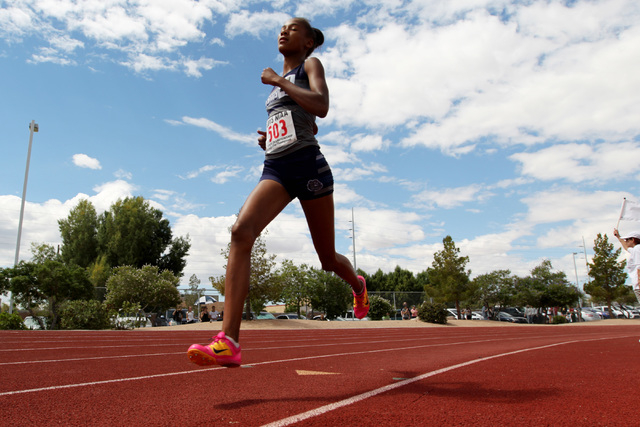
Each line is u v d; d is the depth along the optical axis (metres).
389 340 8.76
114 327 17.16
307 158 2.58
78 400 2.35
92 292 19.83
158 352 5.23
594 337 10.45
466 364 4.05
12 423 1.88
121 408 2.16
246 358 4.67
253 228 2.46
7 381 2.99
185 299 30.55
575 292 34.59
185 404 2.25
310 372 3.44
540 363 4.16
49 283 18.30
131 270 24.23
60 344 6.38
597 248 30.89
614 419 1.96
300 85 2.66
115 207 38.06
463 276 28.91
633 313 45.94
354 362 4.26
